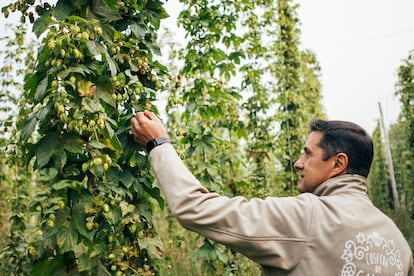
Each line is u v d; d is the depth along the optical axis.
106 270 2.05
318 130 1.65
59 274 1.94
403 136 10.91
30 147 2.00
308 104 9.42
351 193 1.52
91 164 1.85
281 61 6.76
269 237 1.37
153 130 1.59
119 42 2.17
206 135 3.80
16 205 4.80
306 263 1.35
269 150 5.55
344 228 1.39
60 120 1.87
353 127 1.61
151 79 2.31
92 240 2.01
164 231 6.29
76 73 1.85
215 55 4.18
